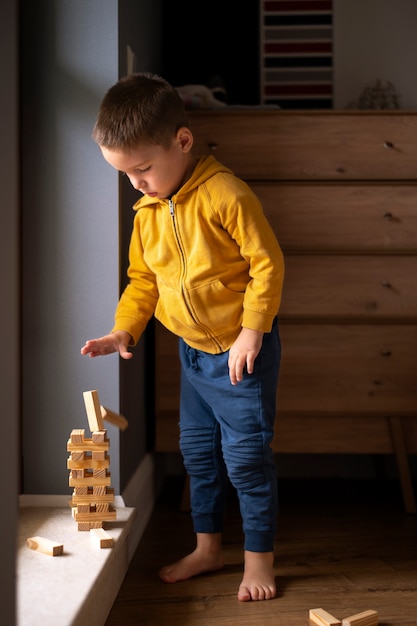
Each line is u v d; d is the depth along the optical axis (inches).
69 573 52.3
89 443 60.8
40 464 71.1
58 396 70.8
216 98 101.2
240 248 60.0
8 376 34.3
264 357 61.2
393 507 89.9
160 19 105.3
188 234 59.9
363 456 106.3
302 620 55.4
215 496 66.2
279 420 89.3
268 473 62.1
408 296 88.2
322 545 74.2
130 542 69.9
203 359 62.9
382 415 88.7
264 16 107.3
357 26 106.7
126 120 55.2
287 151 87.0
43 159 69.7
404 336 88.3
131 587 62.6
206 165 60.2
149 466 89.8
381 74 106.8
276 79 107.5
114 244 69.9
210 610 57.4
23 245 70.3
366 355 88.7
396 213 87.5
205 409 66.7
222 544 74.9
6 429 34.1
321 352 88.7
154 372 97.1
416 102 106.6
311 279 88.0
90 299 70.2
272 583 60.6
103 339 62.4
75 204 69.9
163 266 61.9
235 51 107.6
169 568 64.7
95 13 68.9
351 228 87.6
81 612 46.5
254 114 86.7
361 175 87.3
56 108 69.4
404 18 106.2
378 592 60.9
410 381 88.6
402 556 70.6
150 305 66.3
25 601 47.2
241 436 61.4
